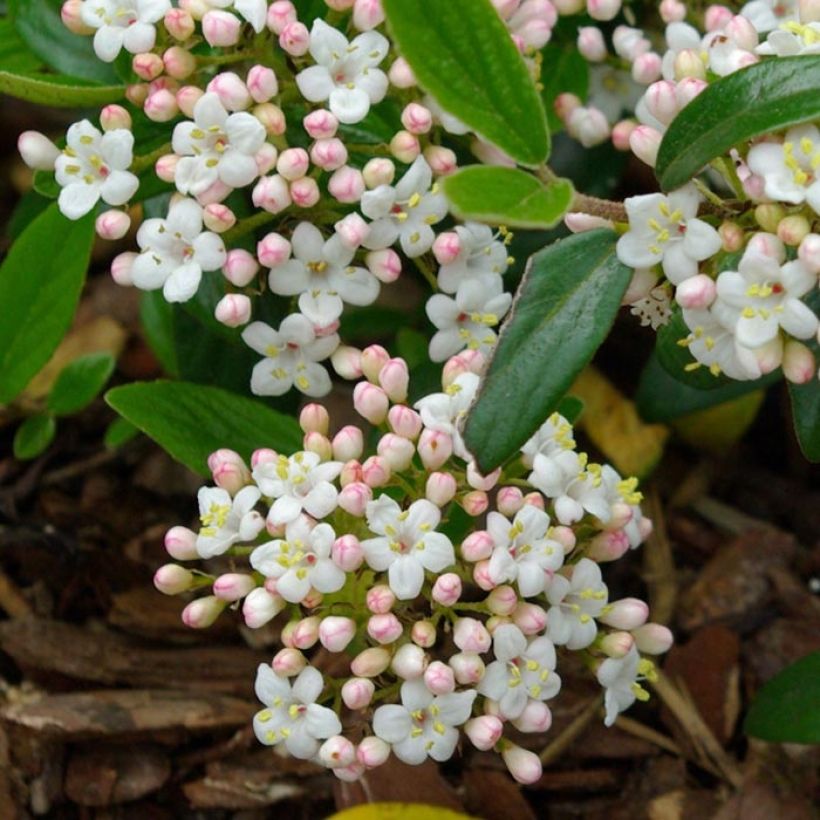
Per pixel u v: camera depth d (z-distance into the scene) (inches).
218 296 8.2
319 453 7.4
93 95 7.7
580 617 7.4
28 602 9.6
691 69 7.3
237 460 7.5
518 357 6.6
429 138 7.8
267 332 7.8
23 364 8.8
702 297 6.5
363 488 7.0
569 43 9.4
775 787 9.0
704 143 6.6
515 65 6.5
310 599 7.0
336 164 7.3
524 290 6.7
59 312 8.7
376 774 8.5
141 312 10.1
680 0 8.9
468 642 6.9
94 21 7.5
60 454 10.3
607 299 6.7
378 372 7.6
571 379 6.6
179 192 7.5
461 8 6.4
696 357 7.0
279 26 7.3
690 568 10.3
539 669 7.1
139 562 9.7
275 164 7.3
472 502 7.2
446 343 8.0
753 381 9.0
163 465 10.2
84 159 7.5
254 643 9.4
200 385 8.3
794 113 6.3
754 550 10.1
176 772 9.0
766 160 6.5
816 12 7.2
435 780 8.6
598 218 6.9
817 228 6.5
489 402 6.6
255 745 9.0
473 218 6.2
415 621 7.2
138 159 7.6
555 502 7.3
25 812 8.7
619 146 8.8
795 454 10.8
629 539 7.6
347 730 7.4
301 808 8.9
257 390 7.9
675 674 9.6
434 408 7.2
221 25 7.2
